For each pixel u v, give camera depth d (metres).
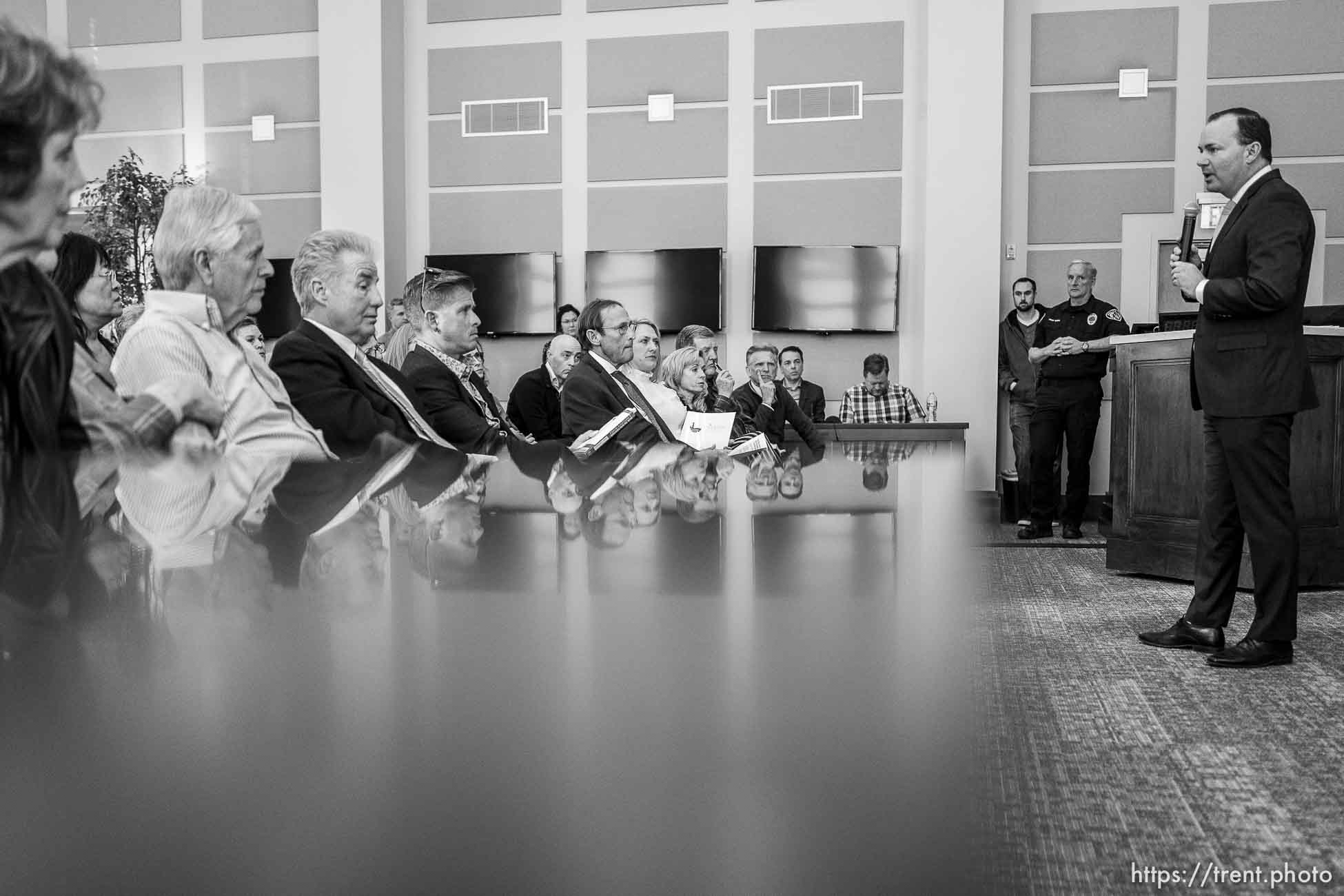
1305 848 1.70
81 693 0.20
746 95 7.57
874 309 7.35
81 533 0.38
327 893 0.12
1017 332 6.84
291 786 0.16
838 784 0.16
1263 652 2.98
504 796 0.15
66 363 0.60
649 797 0.15
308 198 8.00
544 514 0.51
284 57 8.00
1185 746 2.26
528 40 7.79
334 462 0.79
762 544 0.42
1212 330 3.02
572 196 7.78
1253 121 3.03
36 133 0.48
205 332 1.50
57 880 0.12
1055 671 2.95
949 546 0.42
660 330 7.56
